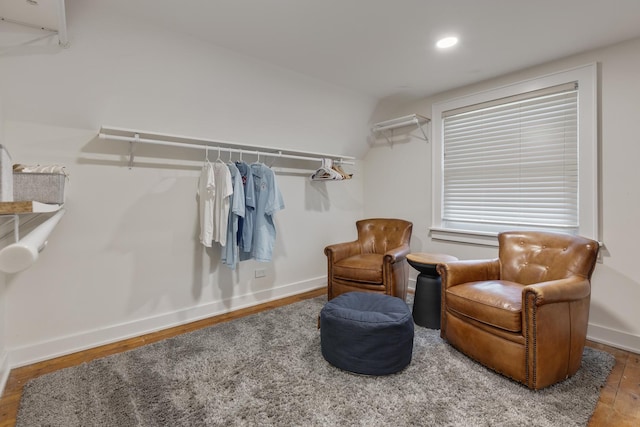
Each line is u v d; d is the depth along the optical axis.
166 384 1.73
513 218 2.80
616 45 2.21
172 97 2.32
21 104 1.90
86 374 1.83
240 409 1.53
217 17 1.86
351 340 1.82
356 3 1.73
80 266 2.18
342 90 3.07
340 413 1.50
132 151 2.30
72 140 2.12
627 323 2.19
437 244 3.32
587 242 2.01
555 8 1.79
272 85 2.67
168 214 2.55
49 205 1.41
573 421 1.45
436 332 2.40
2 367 1.79
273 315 2.74
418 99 3.41
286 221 3.39
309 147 3.45
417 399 1.60
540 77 2.55
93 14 1.77
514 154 2.77
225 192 2.39
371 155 3.98
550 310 1.67
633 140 2.15
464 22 1.93
